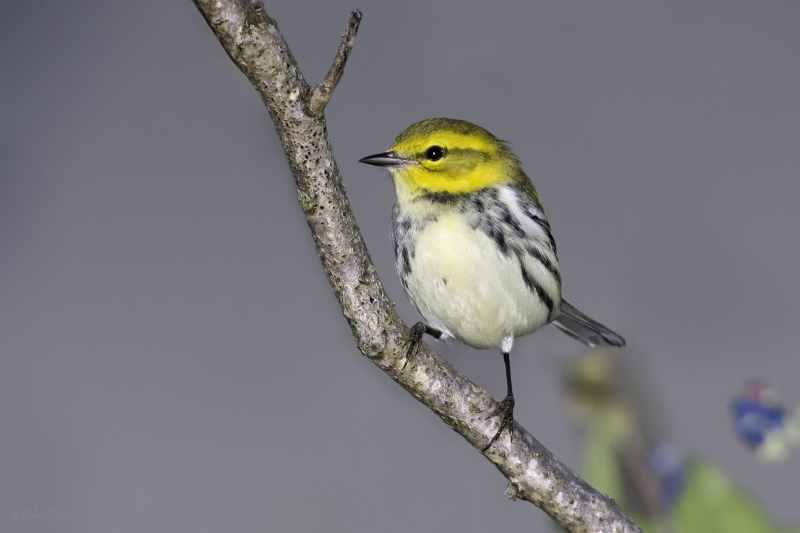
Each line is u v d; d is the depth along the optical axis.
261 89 3.28
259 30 3.27
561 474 3.31
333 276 3.29
